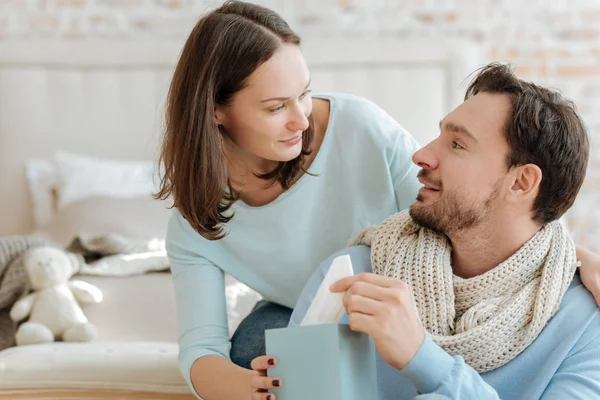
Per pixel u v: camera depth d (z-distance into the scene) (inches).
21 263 106.3
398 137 80.5
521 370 62.1
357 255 71.3
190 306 77.5
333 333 52.5
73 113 170.4
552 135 61.6
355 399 53.4
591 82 175.9
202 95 68.1
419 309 64.4
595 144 176.1
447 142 64.3
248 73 66.8
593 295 63.4
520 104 62.1
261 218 78.2
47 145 169.5
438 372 55.3
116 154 170.6
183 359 74.1
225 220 75.0
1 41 172.1
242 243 79.2
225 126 71.2
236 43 66.9
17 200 168.1
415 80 169.9
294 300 81.7
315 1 175.8
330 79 170.6
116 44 171.0
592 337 61.1
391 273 66.0
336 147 79.5
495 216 63.2
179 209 72.4
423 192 65.6
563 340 61.7
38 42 170.2
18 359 81.5
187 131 69.0
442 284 64.1
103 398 81.7
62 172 159.9
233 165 75.5
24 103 169.2
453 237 64.7
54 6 175.3
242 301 100.9
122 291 105.8
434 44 169.9
